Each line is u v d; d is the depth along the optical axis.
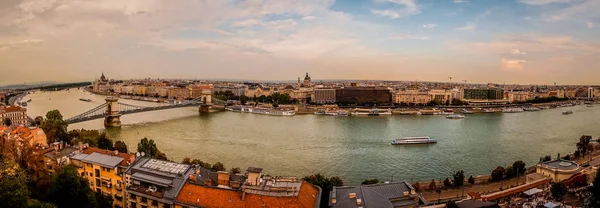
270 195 151.88
